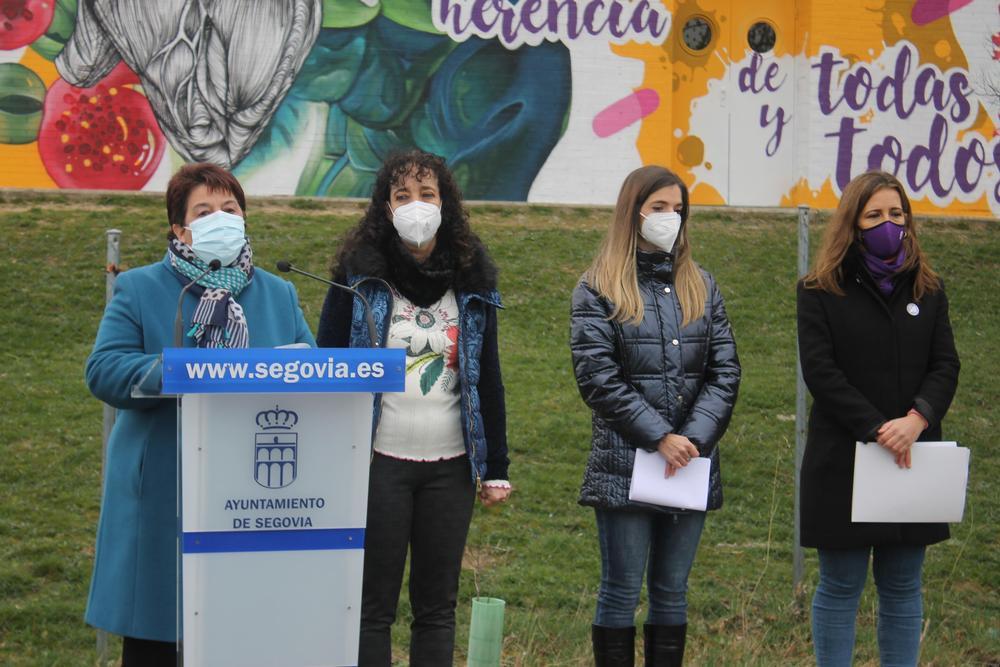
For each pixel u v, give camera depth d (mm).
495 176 20656
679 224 5211
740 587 7895
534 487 9898
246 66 19719
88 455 10047
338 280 4863
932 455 5094
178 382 3531
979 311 16391
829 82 21531
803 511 5305
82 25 19156
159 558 4238
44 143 19141
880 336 5195
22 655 6461
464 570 8250
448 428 4719
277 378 3592
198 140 19625
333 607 3748
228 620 3684
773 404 12273
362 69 20109
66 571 7855
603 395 5031
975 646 6891
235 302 4469
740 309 15703
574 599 7699
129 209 18016
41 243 15867
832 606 5254
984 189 21734
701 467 5012
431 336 4738
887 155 21641
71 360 12812
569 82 20781
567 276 16422
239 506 3680
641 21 20938
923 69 21609
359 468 3754
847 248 5258
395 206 4781
